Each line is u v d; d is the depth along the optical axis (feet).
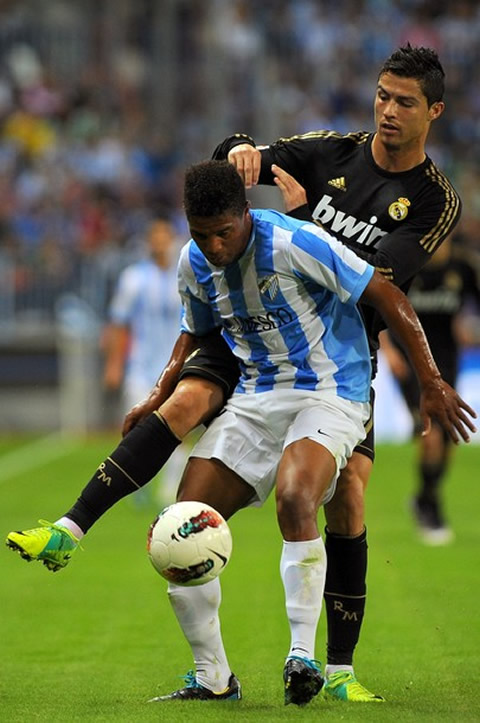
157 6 305.32
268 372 61.57
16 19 308.19
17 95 299.38
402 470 182.39
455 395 59.26
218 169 57.21
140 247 256.52
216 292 61.16
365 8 317.22
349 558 63.46
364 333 62.54
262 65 297.94
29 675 70.38
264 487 61.72
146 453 60.29
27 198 275.39
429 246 64.13
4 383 236.02
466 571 105.70
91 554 119.55
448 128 292.61
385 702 61.31
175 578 57.62
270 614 89.20
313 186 66.85
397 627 83.71
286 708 58.75
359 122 297.94
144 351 145.59
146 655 76.43
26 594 99.14
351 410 61.05
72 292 237.86
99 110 299.58
